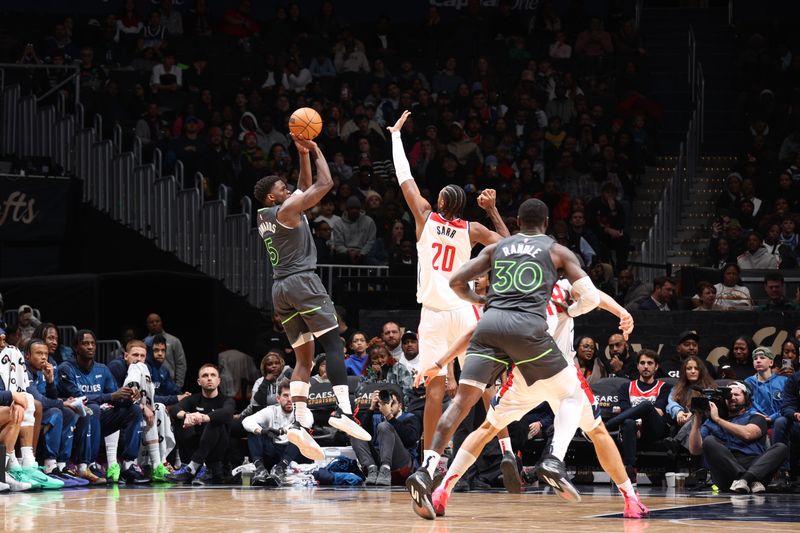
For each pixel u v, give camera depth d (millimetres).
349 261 17156
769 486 10844
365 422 11969
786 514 7684
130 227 17531
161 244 17250
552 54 23234
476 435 7281
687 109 22609
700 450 11555
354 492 10406
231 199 18656
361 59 22547
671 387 12352
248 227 16609
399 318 14555
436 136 20297
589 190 19734
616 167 20000
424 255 8281
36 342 11828
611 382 12523
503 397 7125
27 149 18703
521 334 6773
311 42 22844
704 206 20391
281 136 20406
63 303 14883
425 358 8289
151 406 12547
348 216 17562
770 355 12148
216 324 15773
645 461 12180
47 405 11469
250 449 12062
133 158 17500
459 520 7090
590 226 18141
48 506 8578
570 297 7938
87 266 17781
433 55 23391
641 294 15547
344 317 14938
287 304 8445
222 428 12398
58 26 21469
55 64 20172
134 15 22469
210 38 22641
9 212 16984
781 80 22375
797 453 11664
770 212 18953
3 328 12641
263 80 22172
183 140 19469
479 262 7125
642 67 23000
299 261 8406
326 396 12195
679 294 16219
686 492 10812
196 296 15922
